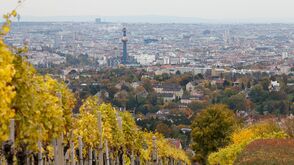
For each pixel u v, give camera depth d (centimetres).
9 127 1581
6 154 1600
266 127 7281
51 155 2459
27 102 1638
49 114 1811
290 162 3669
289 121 6869
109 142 3356
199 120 9850
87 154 3095
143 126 15962
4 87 1411
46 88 1867
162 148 5512
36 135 1664
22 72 1630
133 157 3984
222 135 9662
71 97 2520
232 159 6112
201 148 9800
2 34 1529
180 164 7862
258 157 3912
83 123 3028
